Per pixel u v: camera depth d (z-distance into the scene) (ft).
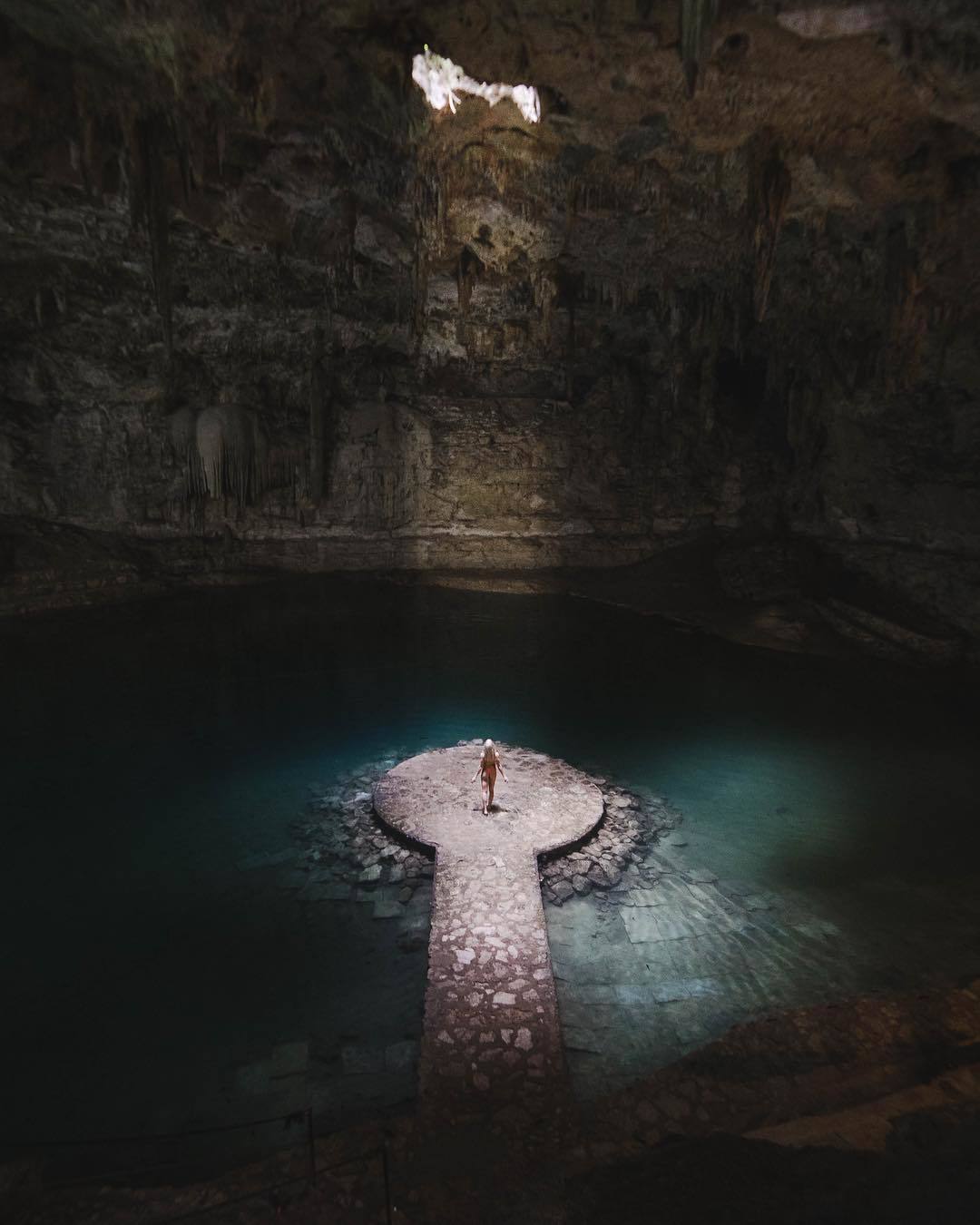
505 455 81.87
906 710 52.13
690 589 77.30
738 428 82.23
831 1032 22.41
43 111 36.45
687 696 53.98
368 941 27.22
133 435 70.64
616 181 44.32
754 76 31.07
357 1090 21.01
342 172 42.86
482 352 78.13
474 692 53.42
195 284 63.31
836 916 29.48
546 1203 15.98
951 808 38.47
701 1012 24.25
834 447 73.00
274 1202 16.24
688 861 33.17
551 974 24.70
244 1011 23.88
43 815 35.55
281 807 36.73
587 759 43.42
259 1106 20.47
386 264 63.05
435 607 73.20
